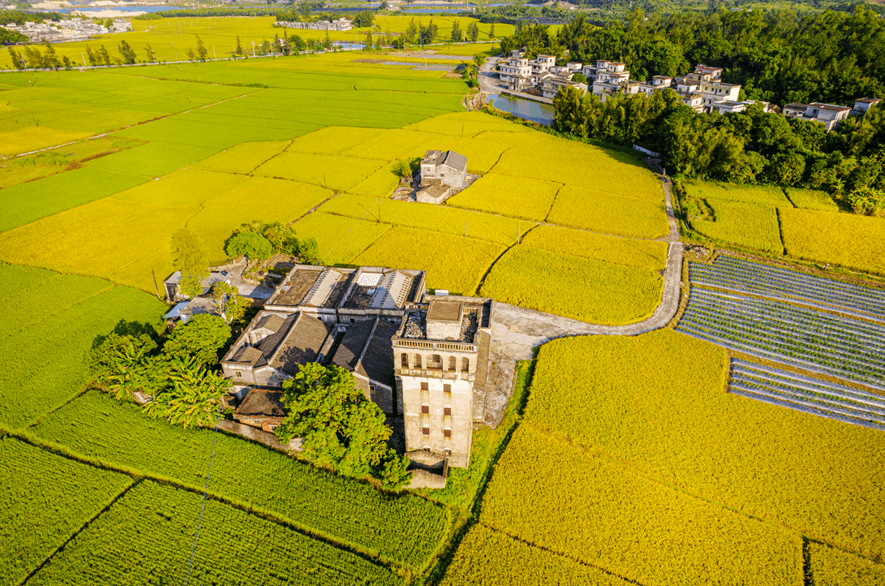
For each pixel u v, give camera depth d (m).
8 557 47.41
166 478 55.34
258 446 59.12
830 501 53.09
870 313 84.19
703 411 64.12
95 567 46.59
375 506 52.62
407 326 53.56
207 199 125.62
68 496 53.06
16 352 73.56
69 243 104.75
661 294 88.12
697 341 76.88
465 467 57.50
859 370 71.88
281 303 76.81
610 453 58.34
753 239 105.06
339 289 79.94
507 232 109.25
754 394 67.69
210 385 60.31
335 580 46.00
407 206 121.94
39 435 60.00
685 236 108.12
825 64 184.62
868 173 118.44
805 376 70.94
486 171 144.75
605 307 84.38
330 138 171.88
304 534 50.19
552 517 51.44
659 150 154.62
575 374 69.88
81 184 134.75
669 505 52.66
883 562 47.56
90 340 76.12
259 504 52.41
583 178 139.62
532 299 86.00
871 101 152.62
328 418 53.41
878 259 97.38
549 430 61.53
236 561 47.28
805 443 59.81
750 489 54.34
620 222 114.00
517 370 71.44
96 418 62.41
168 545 48.50
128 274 94.06
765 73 185.12
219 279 90.88
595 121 171.25
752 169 130.12
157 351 71.62
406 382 52.94
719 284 91.94
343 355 65.62
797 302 87.31
